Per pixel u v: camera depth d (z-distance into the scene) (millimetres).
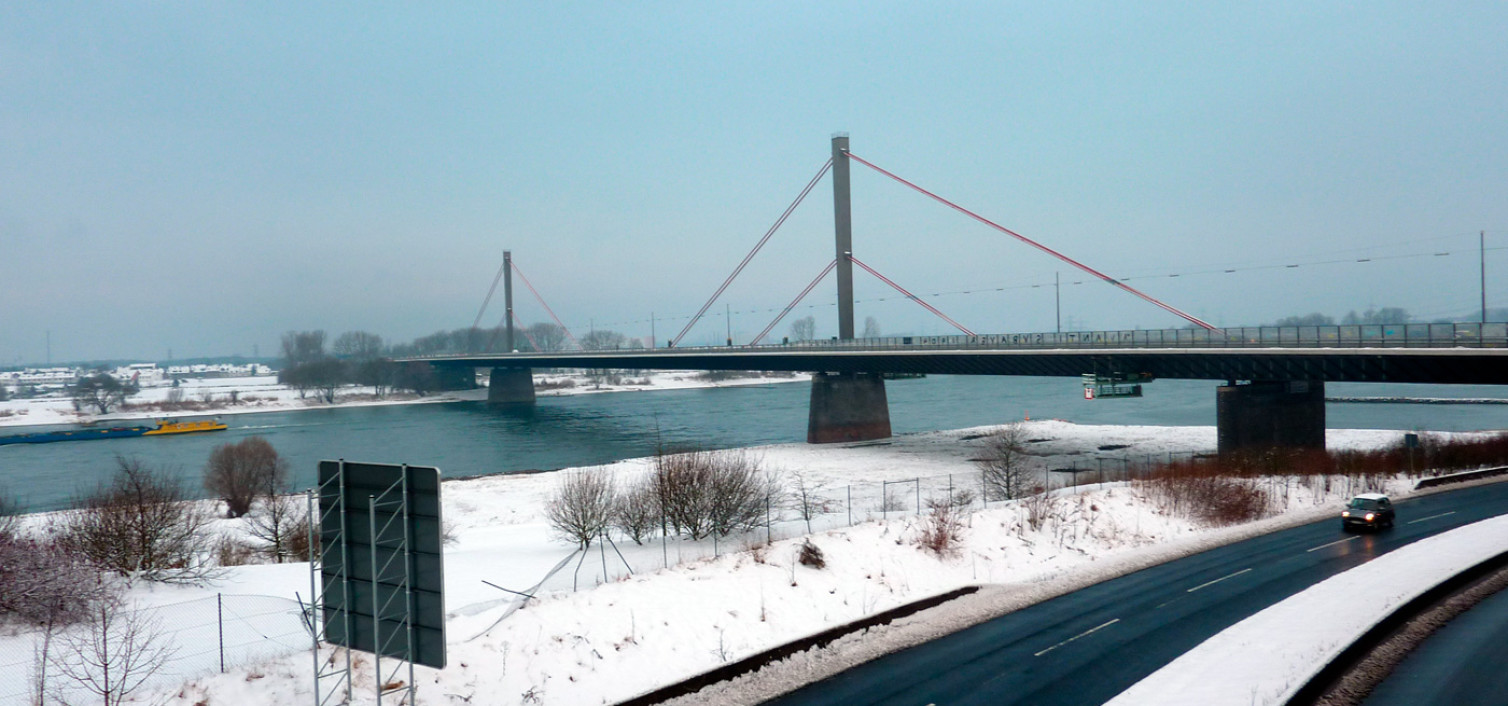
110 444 130125
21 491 83062
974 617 29844
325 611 19391
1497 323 52875
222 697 19391
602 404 188625
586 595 27109
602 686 22781
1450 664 23594
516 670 22641
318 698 18953
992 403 158250
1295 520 47312
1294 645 24734
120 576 29328
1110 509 45188
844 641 27406
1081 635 27453
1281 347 65312
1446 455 64938
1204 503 47688
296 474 90875
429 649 17672
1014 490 56250
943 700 22516
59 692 19000
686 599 28094
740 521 39562
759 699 22875
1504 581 32094
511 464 95875
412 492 17859
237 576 31406
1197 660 24141
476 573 32500
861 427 108688
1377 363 60062
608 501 41688
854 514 46281
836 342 114312
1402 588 30219
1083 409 138875
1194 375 74812
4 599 22859
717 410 163750
